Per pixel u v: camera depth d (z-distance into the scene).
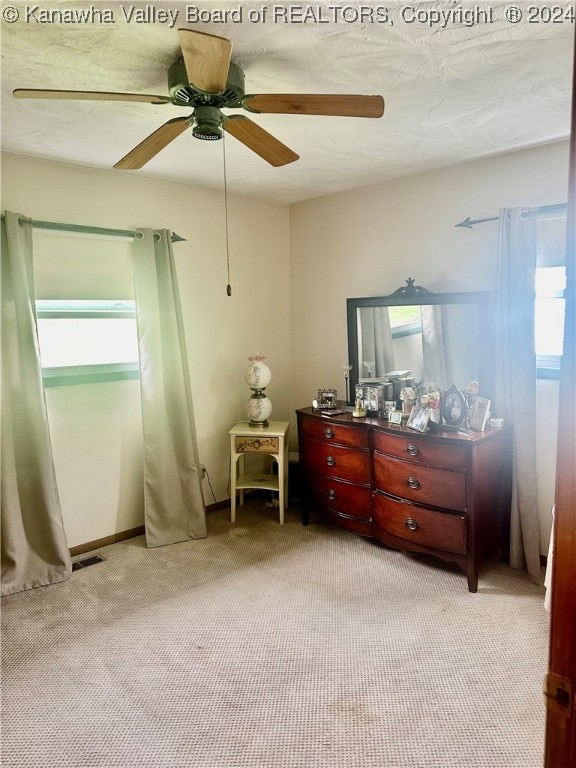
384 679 1.98
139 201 3.18
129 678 2.02
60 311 2.92
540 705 1.83
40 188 2.79
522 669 2.02
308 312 3.98
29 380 2.71
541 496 2.80
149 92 1.94
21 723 1.80
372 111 1.63
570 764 0.69
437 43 1.59
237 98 1.62
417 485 2.72
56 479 2.97
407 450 2.75
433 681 1.96
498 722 1.76
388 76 1.82
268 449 3.47
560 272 2.64
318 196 3.74
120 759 1.65
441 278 3.13
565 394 0.66
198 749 1.68
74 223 2.92
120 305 3.17
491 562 2.88
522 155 2.72
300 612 2.43
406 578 2.72
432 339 3.09
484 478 2.61
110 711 1.85
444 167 3.03
